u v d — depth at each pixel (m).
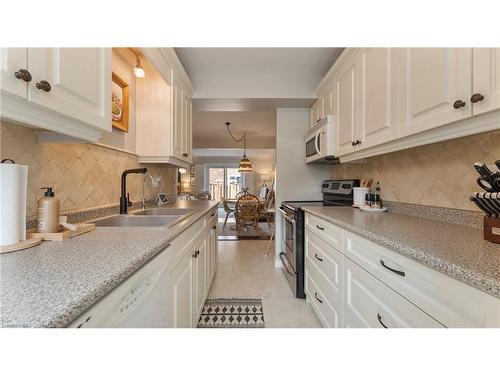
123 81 1.87
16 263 0.69
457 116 0.95
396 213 1.76
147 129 2.15
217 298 2.29
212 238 2.51
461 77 0.93
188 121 2.71
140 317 0.79
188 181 8.80
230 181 11.12
